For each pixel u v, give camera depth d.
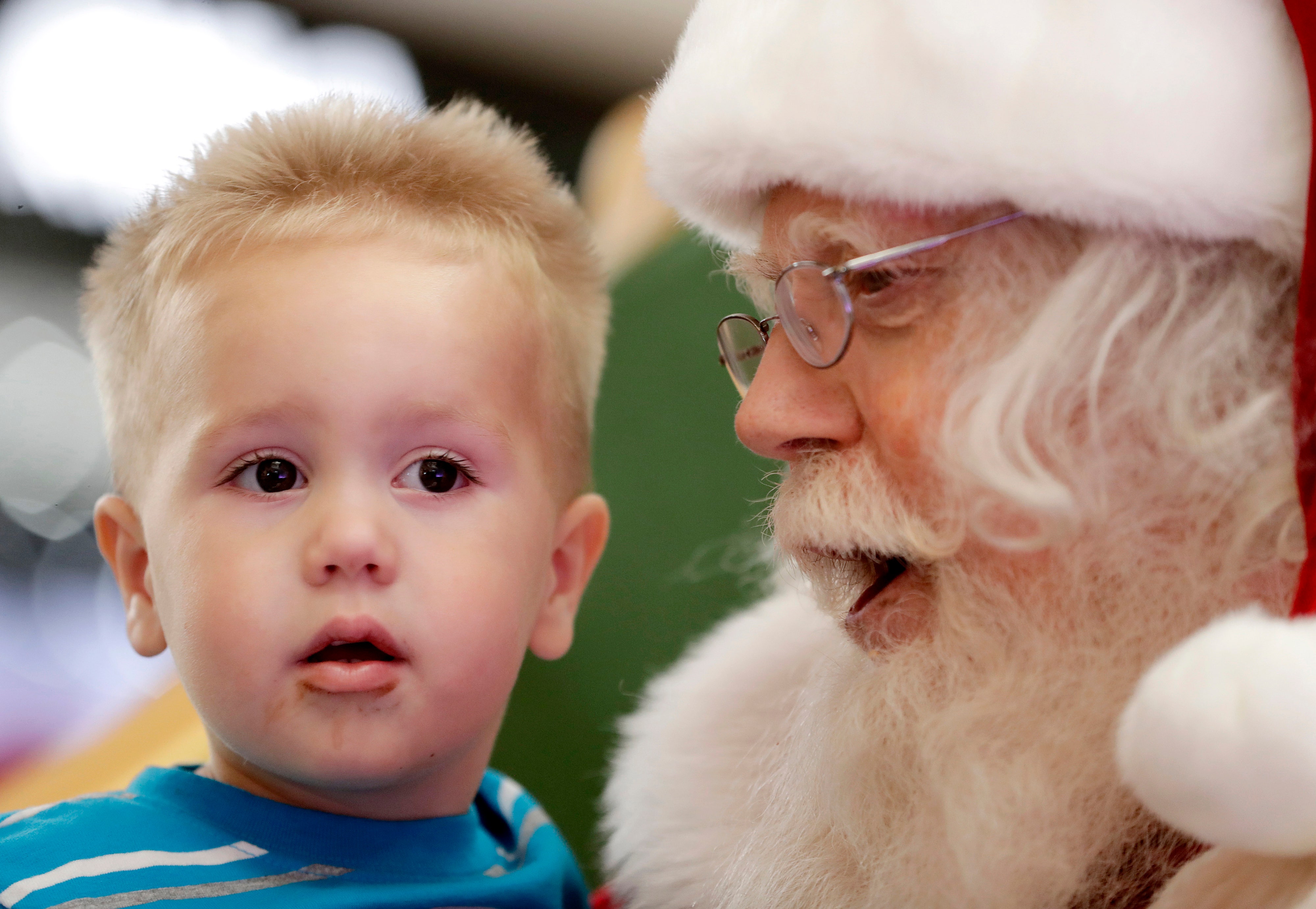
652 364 1.21
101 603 2.39
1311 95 0.48
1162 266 0.55
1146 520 0.57
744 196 0.67
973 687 0.60
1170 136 0.50
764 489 1.10
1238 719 0.38
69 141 2.57
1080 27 0.51
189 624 0.69
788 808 0.70
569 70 3.26
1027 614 0.59
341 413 0.70
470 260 0.79
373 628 0.68
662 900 0.78
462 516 0.73
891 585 0.66
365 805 0.74
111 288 0.84
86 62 2.60
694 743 0.81
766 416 0.65
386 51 3.08
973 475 0.56
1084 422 0.56
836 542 0.63
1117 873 0.59
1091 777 0.57
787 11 0.60
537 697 1.17
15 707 2.20
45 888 0.63
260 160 0.79
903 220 0.59
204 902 0.65
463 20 3.10
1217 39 0.50
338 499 0.69
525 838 0.86
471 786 0.81
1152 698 0.41
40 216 2.53
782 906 0.67
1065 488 0.55
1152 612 0.57
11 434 2.38
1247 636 0.40
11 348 2.43
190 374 0.72
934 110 0.53
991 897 0.57
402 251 0.76
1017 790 0.57
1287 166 0.50
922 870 0.59
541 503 0.81
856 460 0.63
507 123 0.96
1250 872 0.45
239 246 0.74
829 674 0.70
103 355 0.84
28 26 2.55
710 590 1.10
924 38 0.53
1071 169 0.51
